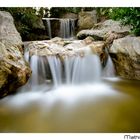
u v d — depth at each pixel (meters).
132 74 5.93
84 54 6.22
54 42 6.72
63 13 11.71
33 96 4.88
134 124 3.45
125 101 4.50
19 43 5.46
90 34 7.93
